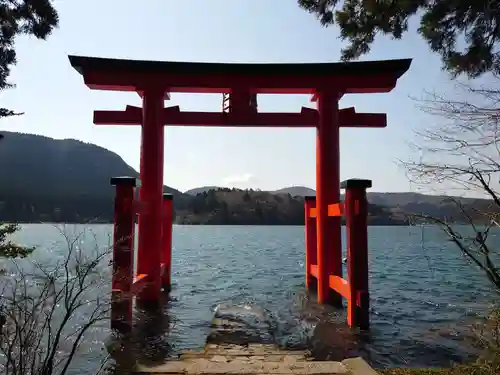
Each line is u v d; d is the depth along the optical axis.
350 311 8.87
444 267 23.36
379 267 23.61
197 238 61.06
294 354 7.02
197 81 10.84
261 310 10.20
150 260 10.48
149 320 9.66
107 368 6.52
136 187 8.92
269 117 11.12
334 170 10.88
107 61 10.36
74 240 7.41
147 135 10.61
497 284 4.29
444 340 8.43
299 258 30.03
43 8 7.02
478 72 5.09
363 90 10.98
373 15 5.40
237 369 6.11
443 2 4.76
